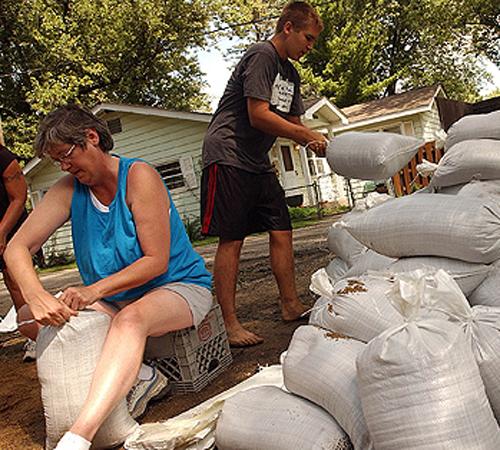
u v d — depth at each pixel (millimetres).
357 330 2094
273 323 3967
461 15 29141
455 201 2428
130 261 2674
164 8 24859
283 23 3600
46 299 2410
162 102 27906
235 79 3598
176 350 2893
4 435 2828
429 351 1638
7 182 4098
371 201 3252
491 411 1703
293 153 20188
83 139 2568
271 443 1921
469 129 3162
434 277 1940
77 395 2334
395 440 1618
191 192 17781
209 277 2994
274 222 3771
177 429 2252
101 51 24344
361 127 21438
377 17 31562
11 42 23188
